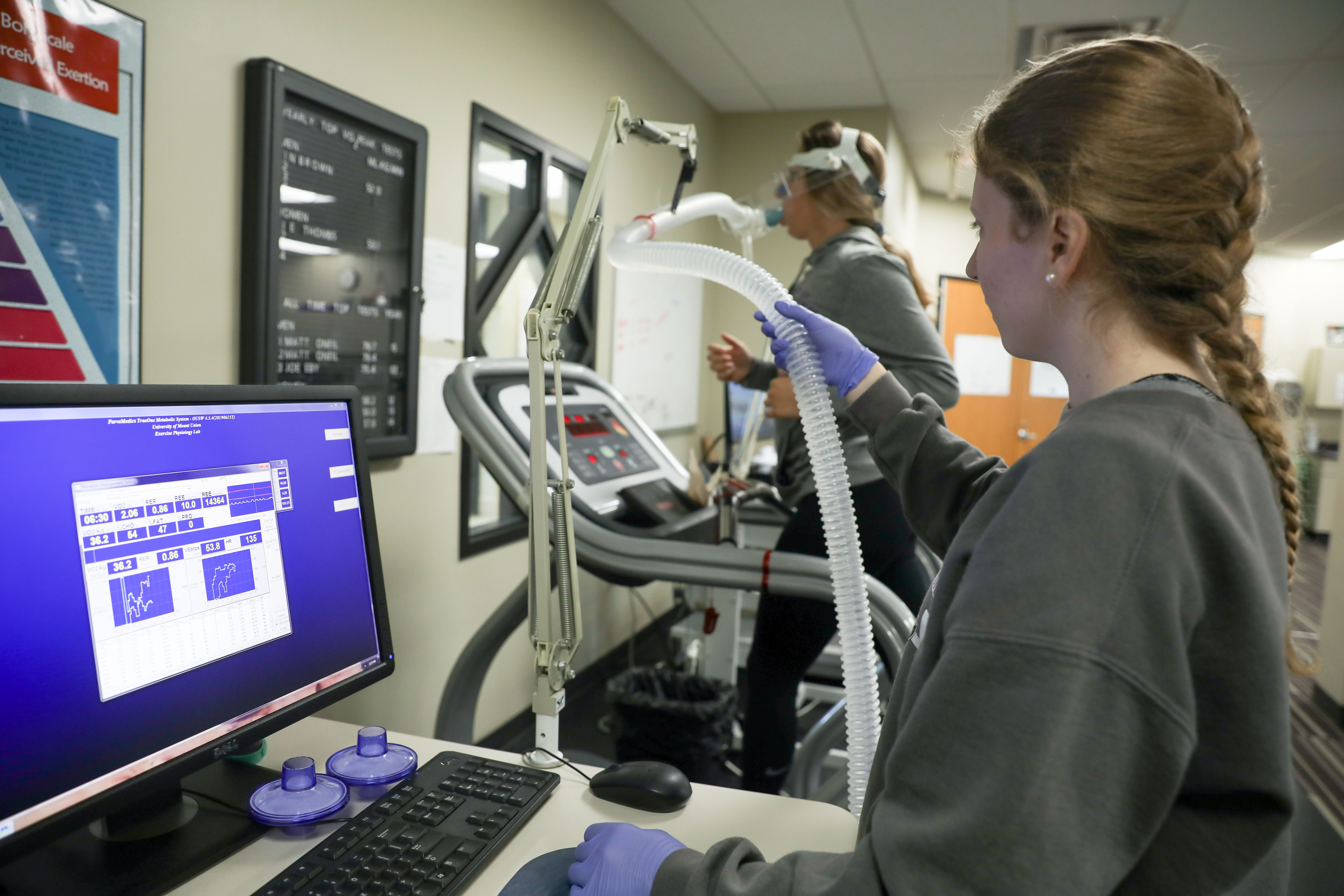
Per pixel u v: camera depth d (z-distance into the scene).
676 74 3.79
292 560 0.85
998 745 0.45
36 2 1.20
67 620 0.64
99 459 0.68
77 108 1.27
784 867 0.57
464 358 2.30
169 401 0.73
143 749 0.69
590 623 3.25
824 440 0.98
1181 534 0.47
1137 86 0.54
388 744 0.95
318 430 0.90
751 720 1.86
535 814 0.83
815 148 1.82
